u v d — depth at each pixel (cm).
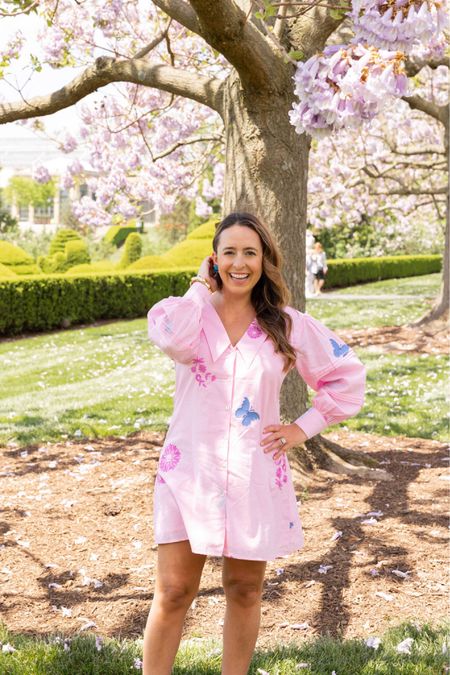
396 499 551
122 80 639
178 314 257
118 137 1094
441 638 338
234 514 255
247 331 267
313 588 408
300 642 345
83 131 1162
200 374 263
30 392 986
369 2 282
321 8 534
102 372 1138
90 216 1238
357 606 387
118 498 553
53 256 2911
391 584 411
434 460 661
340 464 618
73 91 668
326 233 3359
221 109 591
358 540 472
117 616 377
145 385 1009
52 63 875
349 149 1744
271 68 521
